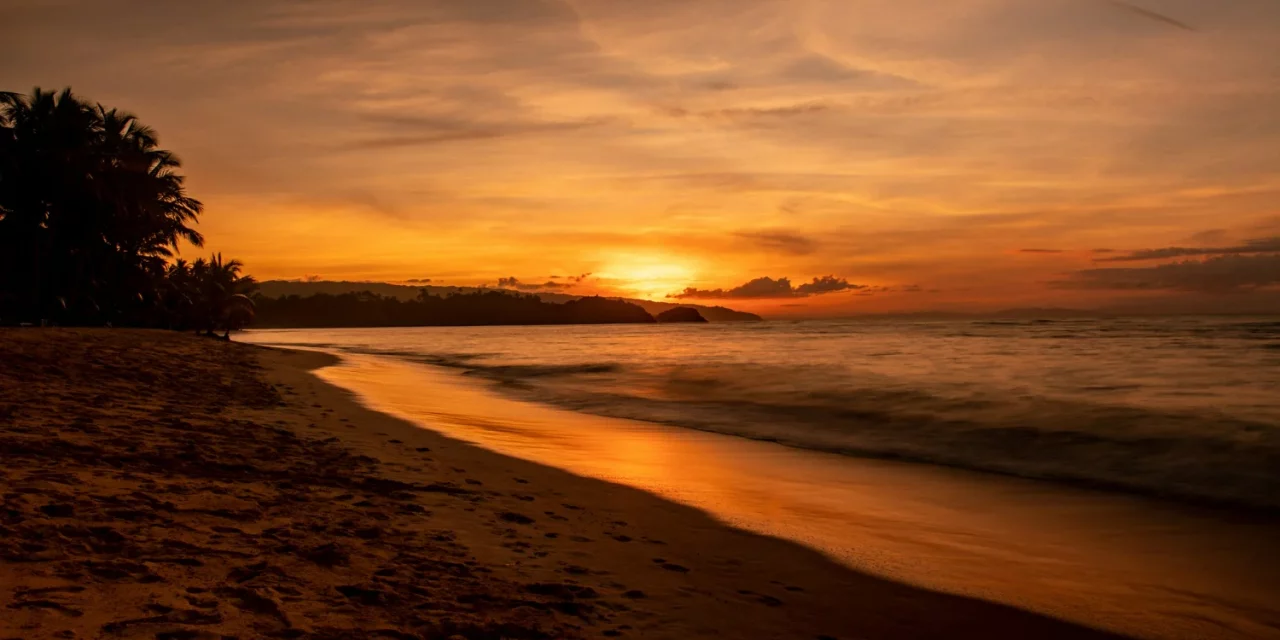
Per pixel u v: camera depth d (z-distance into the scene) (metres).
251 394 17.92
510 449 12.16
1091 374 26.44
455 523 7.10
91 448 8.48
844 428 15.35
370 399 19.64
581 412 18.20
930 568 6.65
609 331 174.75
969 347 49.44
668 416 17.41
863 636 5.08
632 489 9.45
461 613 4.73
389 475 9.12
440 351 59.16
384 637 4.19
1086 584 6.34
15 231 43.56
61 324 46.44
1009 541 7.59
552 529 7.24
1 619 3.78
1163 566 6.86
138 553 5.09
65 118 43.19
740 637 4.89
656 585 5.79
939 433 14.49
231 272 68.56
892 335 84.00
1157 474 10.86
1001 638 5.18
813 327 155.12
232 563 5.16
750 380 25.73
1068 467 11.46
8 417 9.98
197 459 8.68
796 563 6.64
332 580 5.09
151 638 3.78
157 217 50.47
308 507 7.06
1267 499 9.38
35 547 4.90
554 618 4.86
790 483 10.24
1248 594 6.15
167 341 37.19
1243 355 35.66
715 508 8.60
